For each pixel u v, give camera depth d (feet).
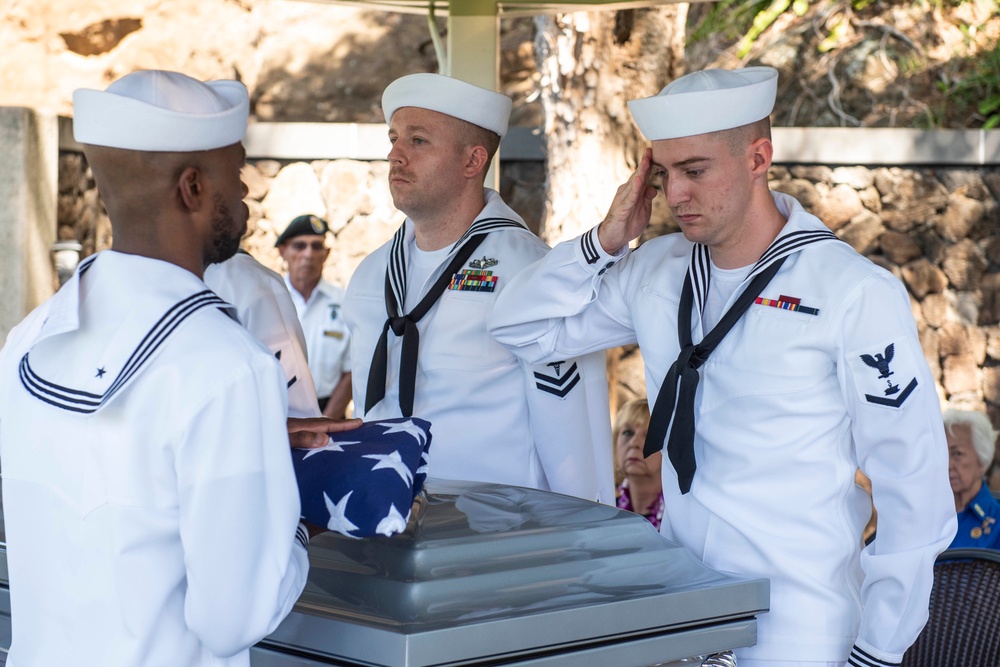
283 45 32.27
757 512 7.88
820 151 25.21
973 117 29.45
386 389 10.80
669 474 8.43
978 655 9.38
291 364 10.01
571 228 18.42
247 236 25.98
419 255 11.10
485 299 10.51
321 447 6.68
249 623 5.56
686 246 8.82
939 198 25.09
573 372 10.41
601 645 6.37
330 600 6.31
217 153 5.97
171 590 5.68
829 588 7.82
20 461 5.95
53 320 5.79
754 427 7.89
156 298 5.68
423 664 5.69
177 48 32.40
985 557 9.53
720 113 7.75
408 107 10.50
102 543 5.62
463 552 6.50
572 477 10.57
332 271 25.81
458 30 13.33
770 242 8.18
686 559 7.26
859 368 7.55
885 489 7.68
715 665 7.00
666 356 8.59
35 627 5.93
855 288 7.61
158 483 5.56
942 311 25.20
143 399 5.53
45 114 23.20
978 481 12.25
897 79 29.96
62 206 24.26
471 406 10.57
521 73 31.32
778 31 31.24
